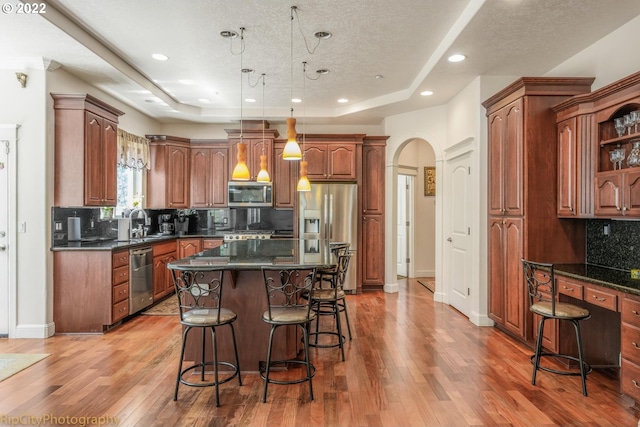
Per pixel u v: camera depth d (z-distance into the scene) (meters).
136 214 5.68
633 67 2.99
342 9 3.06
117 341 3.67
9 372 2.93
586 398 2.56
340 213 5.90
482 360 3.21
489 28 3.12
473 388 2.70
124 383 2.76
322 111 6.13
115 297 4.01
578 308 2.81
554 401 2.52
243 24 3.31
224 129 6.18
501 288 3.91
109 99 4.96
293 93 5.31
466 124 4.58
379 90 5.18
